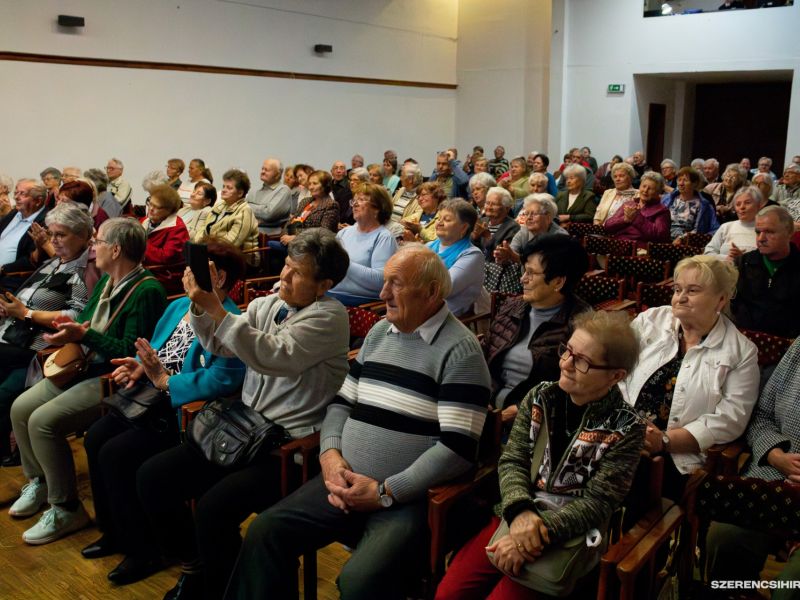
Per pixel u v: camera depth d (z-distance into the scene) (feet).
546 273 7.63
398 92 40.22
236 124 32.60
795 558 5.14
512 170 24.64
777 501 5.08
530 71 40.81
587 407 5.23
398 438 5.93
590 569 5.01
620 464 5.04
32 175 26.37
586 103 38.75
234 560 6.56
